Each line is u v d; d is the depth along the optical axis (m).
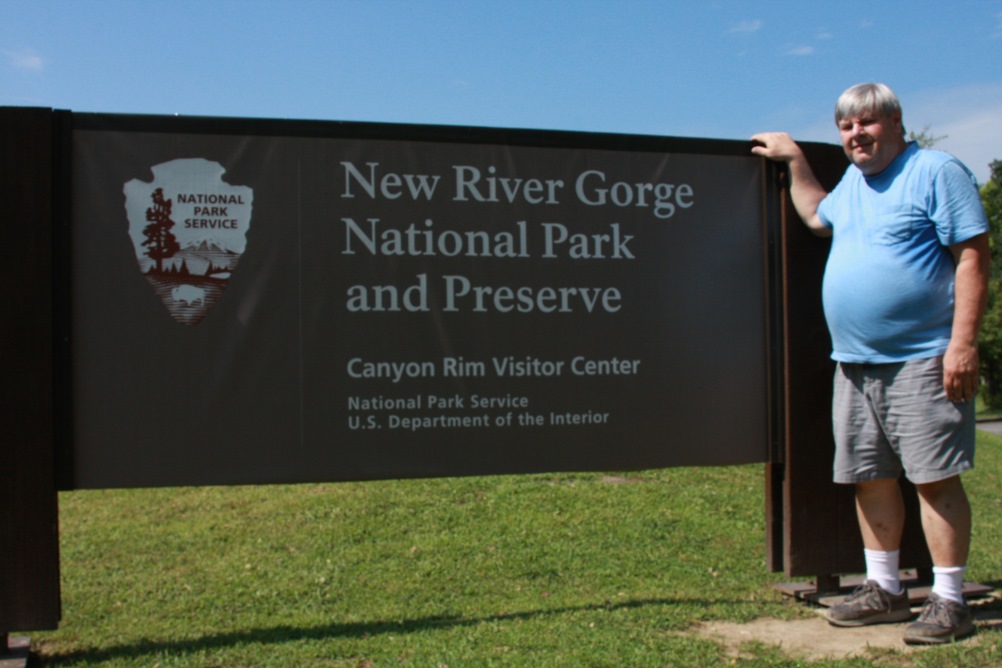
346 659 3.99
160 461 4.29
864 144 4.14
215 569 6.09
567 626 4.41
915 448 4.06
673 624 4.41
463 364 4.57
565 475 9.27
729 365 4.86
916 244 4.03
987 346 35.59
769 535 4.87
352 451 4.46
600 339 4.71
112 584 5.76
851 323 4.21
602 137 4.73
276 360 4.40
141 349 4.28
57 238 4.18
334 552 6.47
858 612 4.34
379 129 4.51
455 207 4.57
